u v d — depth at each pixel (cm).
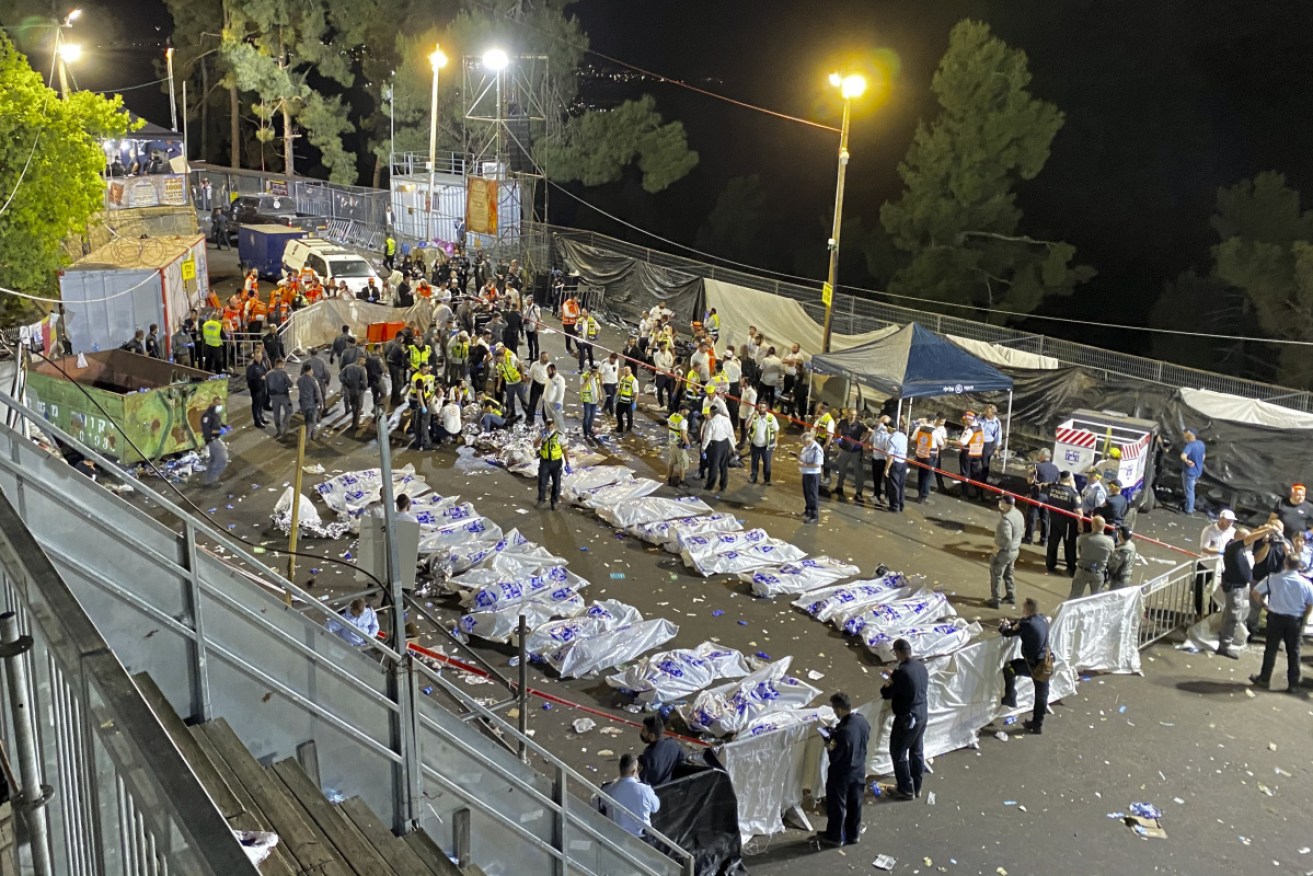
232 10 5203
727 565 1761
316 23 5188
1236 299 3622
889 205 3831
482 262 3641
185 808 204
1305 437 2077
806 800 1179
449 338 2650
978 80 3534
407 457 2238
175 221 3669
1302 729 1382
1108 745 1327
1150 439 2133
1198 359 3684
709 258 5094
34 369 2141
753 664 1454
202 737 514
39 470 465
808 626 1596
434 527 1802
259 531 1817
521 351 3069
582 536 1888
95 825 265
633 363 2733
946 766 1271
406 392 2334
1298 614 1452
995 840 1127
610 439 2419
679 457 2134
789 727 1132
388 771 605
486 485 2106
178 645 515
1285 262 3256
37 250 2288
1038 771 1266
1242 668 1551
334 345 2605
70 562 468
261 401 2353
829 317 2527
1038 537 2009
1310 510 1805
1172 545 2022
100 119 2327
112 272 2672
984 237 3834
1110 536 1616
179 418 2103
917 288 3781
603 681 1416
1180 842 1134
